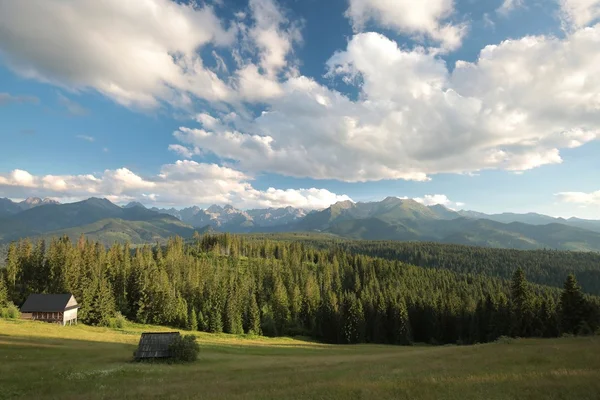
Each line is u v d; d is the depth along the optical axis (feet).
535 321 306.96
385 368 124.36
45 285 470.80
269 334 426.92
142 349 174.40
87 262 495.00
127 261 511.81
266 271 602.85
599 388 67.87
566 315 276.82
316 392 79.36
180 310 416.05
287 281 548.72
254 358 200.85
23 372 122.83
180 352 173.88
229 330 406.21
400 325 403.54
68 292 423.64
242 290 467.93
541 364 105.50
